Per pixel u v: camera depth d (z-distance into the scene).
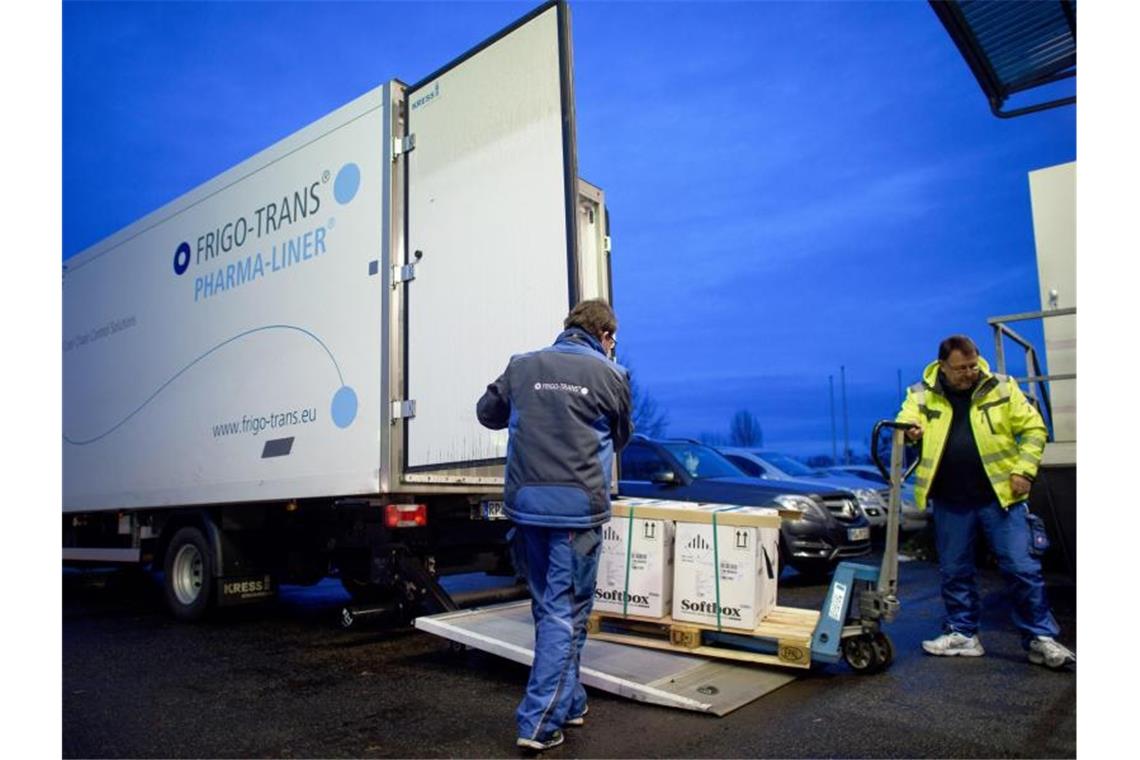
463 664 4.74
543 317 4.38
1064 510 6.28
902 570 8.91
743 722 3.49
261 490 5.73
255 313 6.01
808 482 8.49
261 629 6.15
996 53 7.20
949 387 4.58
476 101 4.87
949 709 3.62
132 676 4.64
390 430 4.93
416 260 5.06
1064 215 6.85
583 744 3.26
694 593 4.39
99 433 7.82
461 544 5.64
